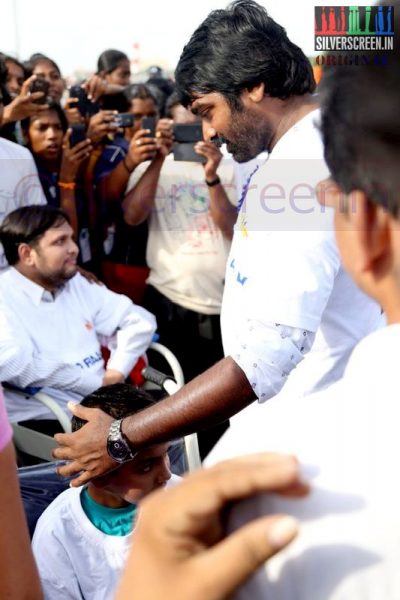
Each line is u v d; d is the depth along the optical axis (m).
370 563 0.55
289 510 0.57
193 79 1.77
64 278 2.88
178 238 3.51
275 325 1.54
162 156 3.51
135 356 3.02
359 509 0.56
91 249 3.71
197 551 0.56
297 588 0.56
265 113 1.75
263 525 0.53
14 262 2.90
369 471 0.57
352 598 0.55
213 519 0.56
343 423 0.60
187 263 3.48
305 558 0.56
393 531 0.55
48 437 2.72
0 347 2.76
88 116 4.12
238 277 1.63
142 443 1.63
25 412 2.80
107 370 2.98
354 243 0.62
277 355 1.54
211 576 0.54
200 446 3.12
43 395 2.71
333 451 0.59
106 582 1.73
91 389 2.87
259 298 1.56
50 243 2.84
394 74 0.59
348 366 0.64
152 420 1.62
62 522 1.75
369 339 0.62
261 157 3.15
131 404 1.79
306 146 1.54
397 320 0.61
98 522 1.73
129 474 1.69
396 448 0.57
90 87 4.39
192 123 3.61
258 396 1.58
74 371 2.85
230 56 1.72
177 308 3.55
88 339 2.96
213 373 1.60
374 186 0.59
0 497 0.99
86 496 1.76
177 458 2.16
